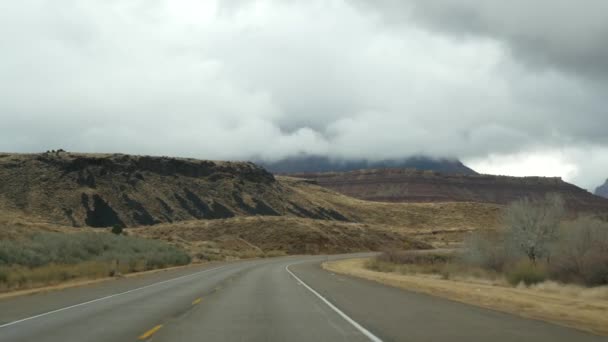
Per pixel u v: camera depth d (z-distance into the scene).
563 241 35.69
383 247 123.88
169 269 49.53
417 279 36.09
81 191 115.06
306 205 169.00
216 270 46.91
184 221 115.50
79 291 25.08
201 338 11.77
